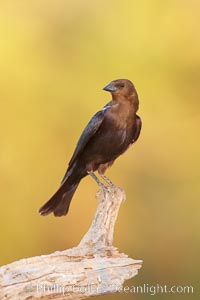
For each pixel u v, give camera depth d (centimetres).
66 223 1552
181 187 1619
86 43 1611
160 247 1594
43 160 1569
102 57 1602
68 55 1606
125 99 1062
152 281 1584
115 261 831
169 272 1590
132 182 1606
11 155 1560
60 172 1567
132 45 1602
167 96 1612
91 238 856
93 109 1582
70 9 1623
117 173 1596
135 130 1085
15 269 798
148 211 1605
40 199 1559
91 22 1617
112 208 884
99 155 1080
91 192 1563
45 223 1552
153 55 1605
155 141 1617
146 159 1617
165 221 1608
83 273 815
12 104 1566
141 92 1606
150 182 1614
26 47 1588
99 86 1590
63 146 1574
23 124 1567
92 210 1558
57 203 1093
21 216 1548
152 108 1617
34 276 797
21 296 791
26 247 1540
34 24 1612
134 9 1609
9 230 1541
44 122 1574
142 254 1588
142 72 1602
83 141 1066
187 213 1611
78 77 1596
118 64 1598
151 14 1612
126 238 1592
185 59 1614
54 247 1552
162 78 1608
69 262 820
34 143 1567
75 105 1586
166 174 1619
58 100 1584
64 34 1616
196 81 1617
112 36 1606
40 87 1581
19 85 1570
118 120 1059
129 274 833
